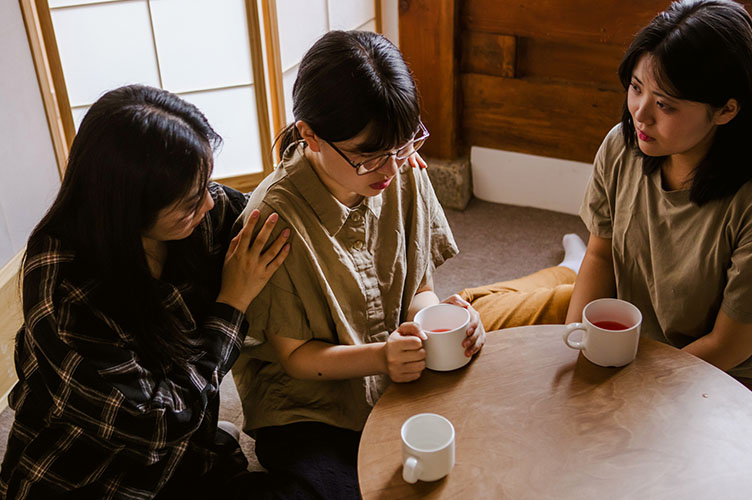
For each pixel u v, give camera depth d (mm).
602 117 2553
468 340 1280
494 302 1844
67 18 2203
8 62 2018
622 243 1564
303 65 1218
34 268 1218
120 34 2279
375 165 1225
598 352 1244
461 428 1165
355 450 1452
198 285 1388
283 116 2582
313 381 1471
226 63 2420
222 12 2332
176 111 1195
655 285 1518
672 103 1261
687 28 1205
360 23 2742
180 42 2346
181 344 1321
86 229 1200
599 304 1296
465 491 1061
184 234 1266
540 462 1098
